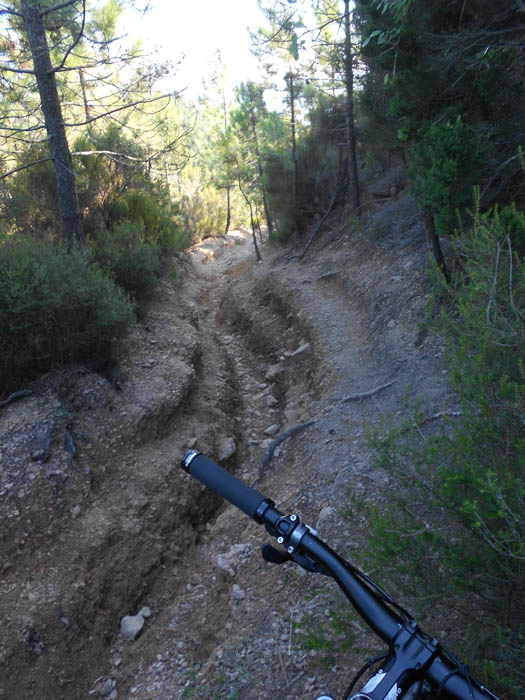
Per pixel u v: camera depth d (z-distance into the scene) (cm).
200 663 458
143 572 596
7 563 554
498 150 638
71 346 779
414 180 652
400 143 870
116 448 721
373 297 966
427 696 111
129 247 1088
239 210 3312
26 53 898
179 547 648
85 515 625
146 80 916
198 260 2191
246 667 394
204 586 570
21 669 477
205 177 3391
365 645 355
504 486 229
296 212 1784
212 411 895
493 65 609
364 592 127
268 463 737
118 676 493
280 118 1891
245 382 1108
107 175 1245
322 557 132
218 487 145
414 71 602
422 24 625
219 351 1209
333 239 1530
